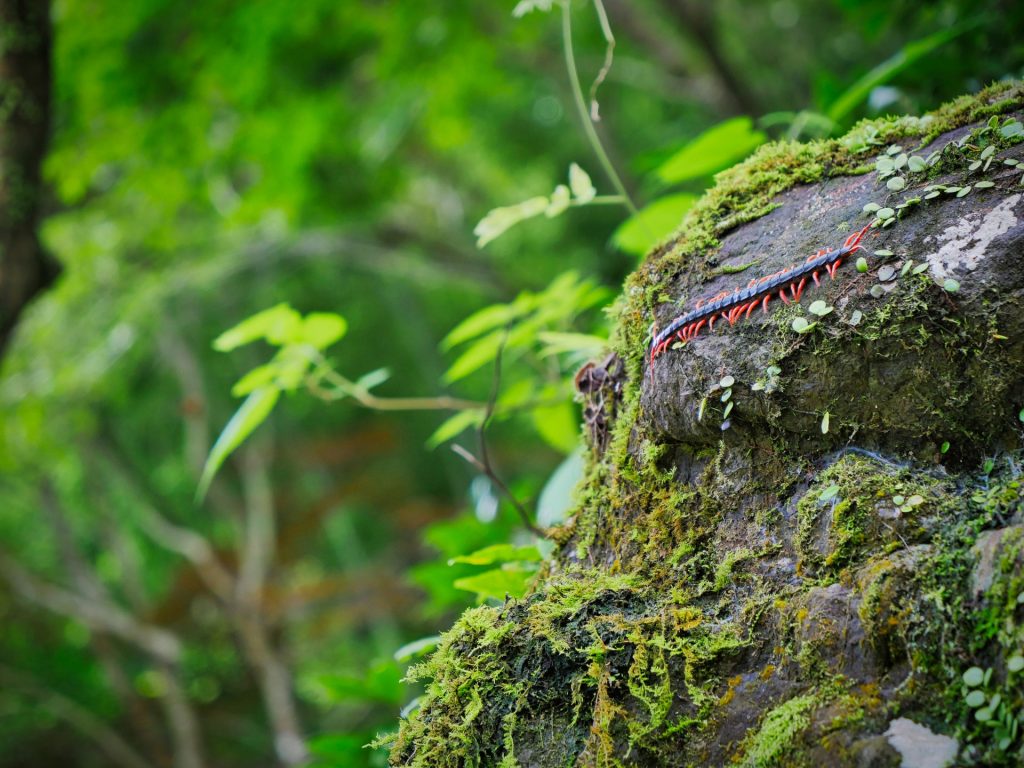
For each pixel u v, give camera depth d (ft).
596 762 4.91
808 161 5.93
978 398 4.70
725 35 29.19
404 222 34.04
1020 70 9.30
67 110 19.63
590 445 6.70
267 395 7.86
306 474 49.65
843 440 5.11
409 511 44.65
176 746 45.06
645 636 5.09
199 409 38.75
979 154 5.08
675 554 5.50
